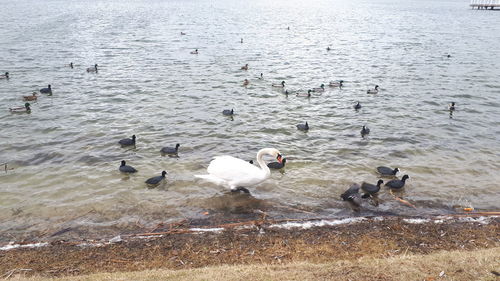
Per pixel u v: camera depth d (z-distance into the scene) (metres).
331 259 11.38
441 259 10.40
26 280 10.02
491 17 115.19
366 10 142.25
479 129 23.70
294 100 29.95
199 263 11.19
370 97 30.94
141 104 27.97
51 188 15.97
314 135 22.59
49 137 21.62
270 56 49.00
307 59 47.47
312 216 14.09
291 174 17.59
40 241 12.38
